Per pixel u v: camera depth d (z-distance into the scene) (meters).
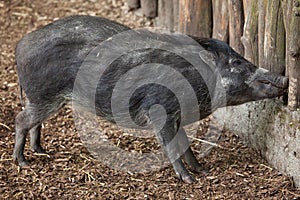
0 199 6.88
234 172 7.39
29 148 7.84
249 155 7.76
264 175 7.33
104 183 7.19
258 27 7.42
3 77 9.58
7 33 10.90
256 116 7.68
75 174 7.35
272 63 7.22
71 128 8.35
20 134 7.43
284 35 7.07
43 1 11.98
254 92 7.12
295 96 6.90
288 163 7.20
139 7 11.31
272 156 7.46
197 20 8.96
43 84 7.11
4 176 7.29
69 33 7.07
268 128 7.47
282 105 7.20
